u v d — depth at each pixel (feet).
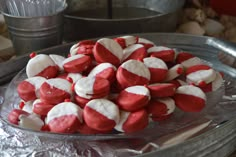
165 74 2.18
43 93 2.07
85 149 2.05
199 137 2.00
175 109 2.16
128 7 3.65
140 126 1.98
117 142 2.07
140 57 2.26
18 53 2.89
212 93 2.29
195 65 2.35
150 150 2.02
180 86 2.20
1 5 2.82
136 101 1.99
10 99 2.25
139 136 2.02
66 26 3.14
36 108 2.06
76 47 2.38
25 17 2.67
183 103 2.11
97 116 1.95
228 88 2.44
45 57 2.31
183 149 1.98
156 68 2.18
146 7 3.63
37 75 2.25
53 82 2.13
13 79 2.39
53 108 2.03
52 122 1.99
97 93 2.01
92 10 3.59
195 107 2.11
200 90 2.16
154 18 3.07
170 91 2.06
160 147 2.02
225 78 2.56
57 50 2.71
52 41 2.86
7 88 2.36
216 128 2.06
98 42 2.24
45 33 2.79
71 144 2.08
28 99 2.15
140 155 1.93
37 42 2.81
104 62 2.21
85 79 2.08
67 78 2.19
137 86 2.07
